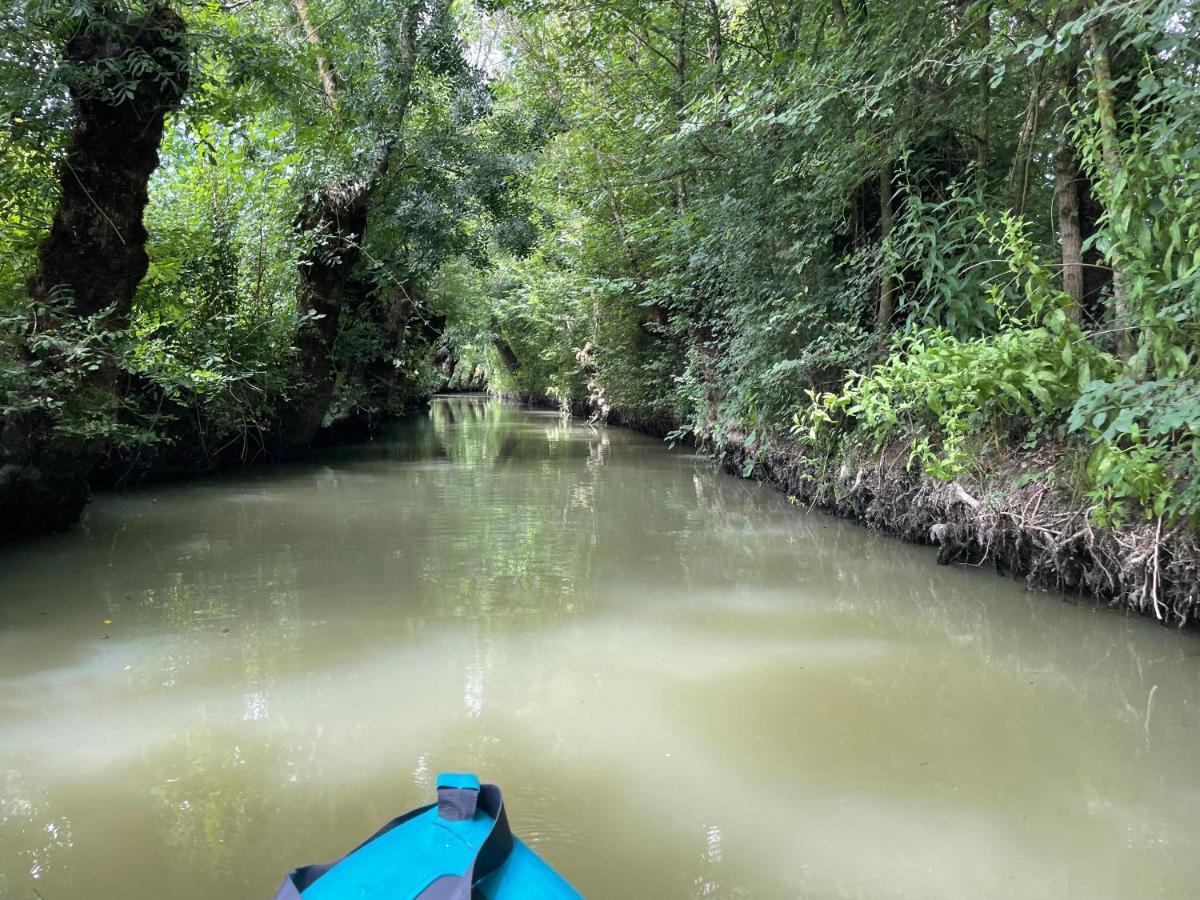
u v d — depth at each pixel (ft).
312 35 40.45
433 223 48.19
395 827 6.00
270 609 14.94
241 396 34.06
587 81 41.60
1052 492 15.46
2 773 8.89
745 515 25.54
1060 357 14.47
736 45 29.96
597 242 49.96
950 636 13.67
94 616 14.43
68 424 19.79
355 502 27.71
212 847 7.54
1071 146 16.63
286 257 36.99
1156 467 12.05
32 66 19.62
